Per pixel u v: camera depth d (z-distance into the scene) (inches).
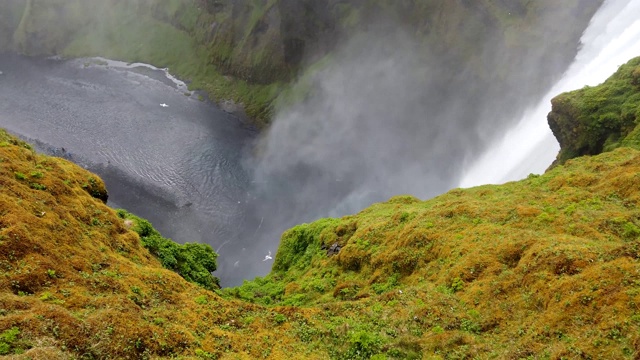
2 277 812.6
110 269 1001.5
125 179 3602.4
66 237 1007.6
